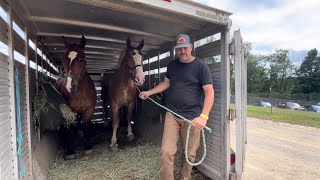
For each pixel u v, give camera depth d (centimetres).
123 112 596
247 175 374
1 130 149
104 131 551
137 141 441
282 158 471
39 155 277
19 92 194
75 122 360
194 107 240
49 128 312
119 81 393
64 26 300
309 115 1280
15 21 200
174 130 244
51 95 314
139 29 310
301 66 4278
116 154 362
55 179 277
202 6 219
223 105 255
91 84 376
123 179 280
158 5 193
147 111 449
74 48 316
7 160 160
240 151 251
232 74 290
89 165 320
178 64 249
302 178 366
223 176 257
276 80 4472
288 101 2003
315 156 488
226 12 236
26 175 209
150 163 320
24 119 214
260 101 2194
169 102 250
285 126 907
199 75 236
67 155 343
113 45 417
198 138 245
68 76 310
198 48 302
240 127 250
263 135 720
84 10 240
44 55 401
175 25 286
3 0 161
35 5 224
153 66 453
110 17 265
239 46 243
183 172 252
